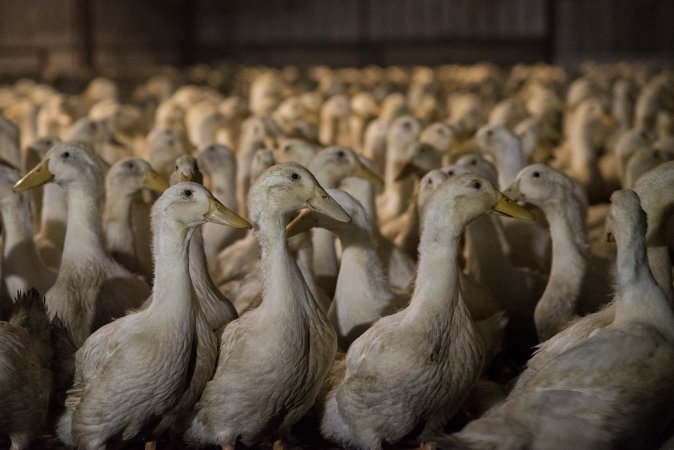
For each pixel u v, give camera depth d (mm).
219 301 7332
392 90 25594
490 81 25875
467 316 6434
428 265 6336
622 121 19312
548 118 18078
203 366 6430
